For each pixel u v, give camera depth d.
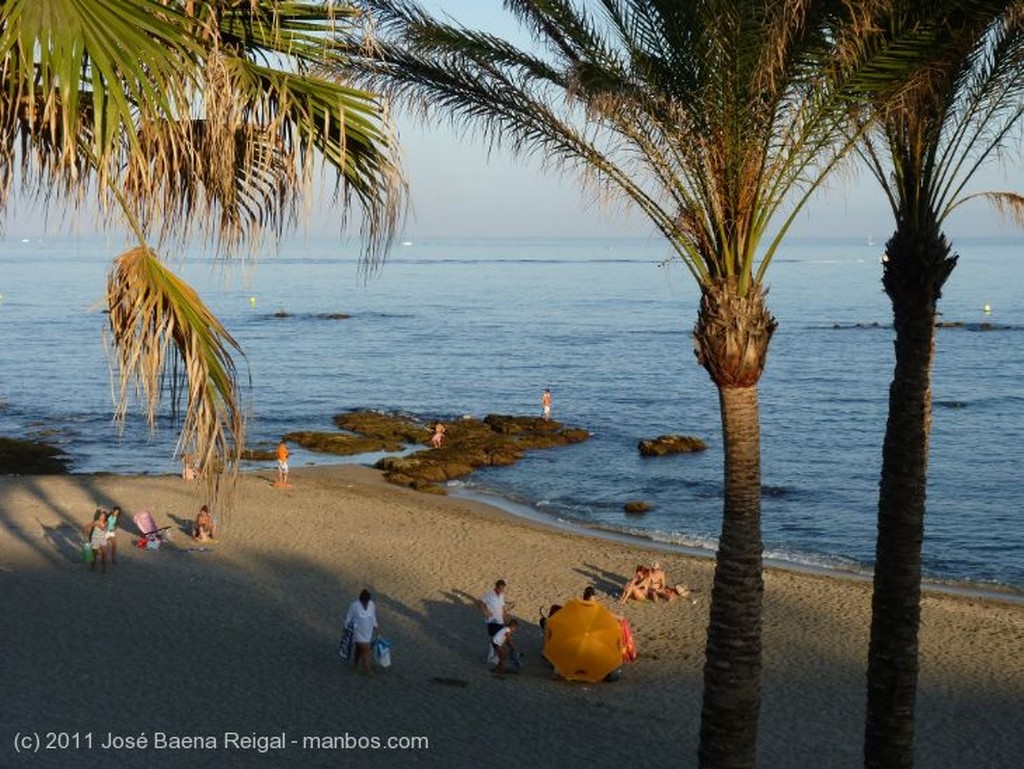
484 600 19.75
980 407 66.06
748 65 8.32
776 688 19.69
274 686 18.11
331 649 20.30
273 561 26.89
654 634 22.45
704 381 79.25
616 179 9.36
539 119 9.30
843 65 8.35
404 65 9.16
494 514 37.19
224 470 4.95
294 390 72.56
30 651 18.98
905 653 10.62
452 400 69.31
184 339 4.75
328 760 15.25
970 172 10.13
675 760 16.08
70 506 32.25
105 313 5.07
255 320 132.00
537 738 16.64
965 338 108.06
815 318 138.62
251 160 5.34
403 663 19.83
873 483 44.53
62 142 4.77
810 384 78.00
